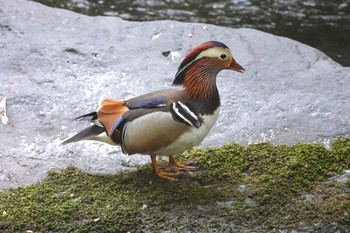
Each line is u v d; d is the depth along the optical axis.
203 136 8.98
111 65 11.82
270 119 10.55
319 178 9.37
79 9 16.84
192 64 8.79
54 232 8.45
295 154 9.75
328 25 16.06
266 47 12.55
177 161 9.70
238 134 10.27
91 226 8.51
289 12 16.62
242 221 8.64
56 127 10.41
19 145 10.01
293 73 11.78
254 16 16.47
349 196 9.02
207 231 8.49
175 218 8.66
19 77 11.42
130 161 9.75
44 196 8.99
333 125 10.39
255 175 9.41
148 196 9.01
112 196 9.02
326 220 8.65
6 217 8.62
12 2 13.34
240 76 11.62
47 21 12.93
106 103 8.97
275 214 8.77
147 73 11.65
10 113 10.62
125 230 8.49
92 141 10.12
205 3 17.14
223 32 12.91
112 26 12.91
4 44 12.18
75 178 9.34
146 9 16.84
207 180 9.31
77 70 11.66
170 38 12.63
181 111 8.66
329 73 11.73
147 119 8.66
